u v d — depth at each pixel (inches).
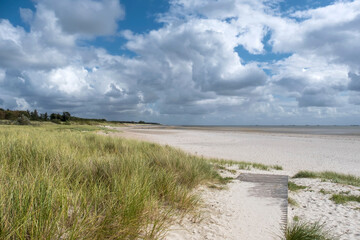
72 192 122.6
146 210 130.0
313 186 269.3
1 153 188.4
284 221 154.9
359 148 870.4
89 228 96.3
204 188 229.1
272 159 618.2
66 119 2731.3
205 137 1376.7
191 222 140.2
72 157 197.8
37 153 191.9
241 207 179.3
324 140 1205.7
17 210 89.5
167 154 299.4
